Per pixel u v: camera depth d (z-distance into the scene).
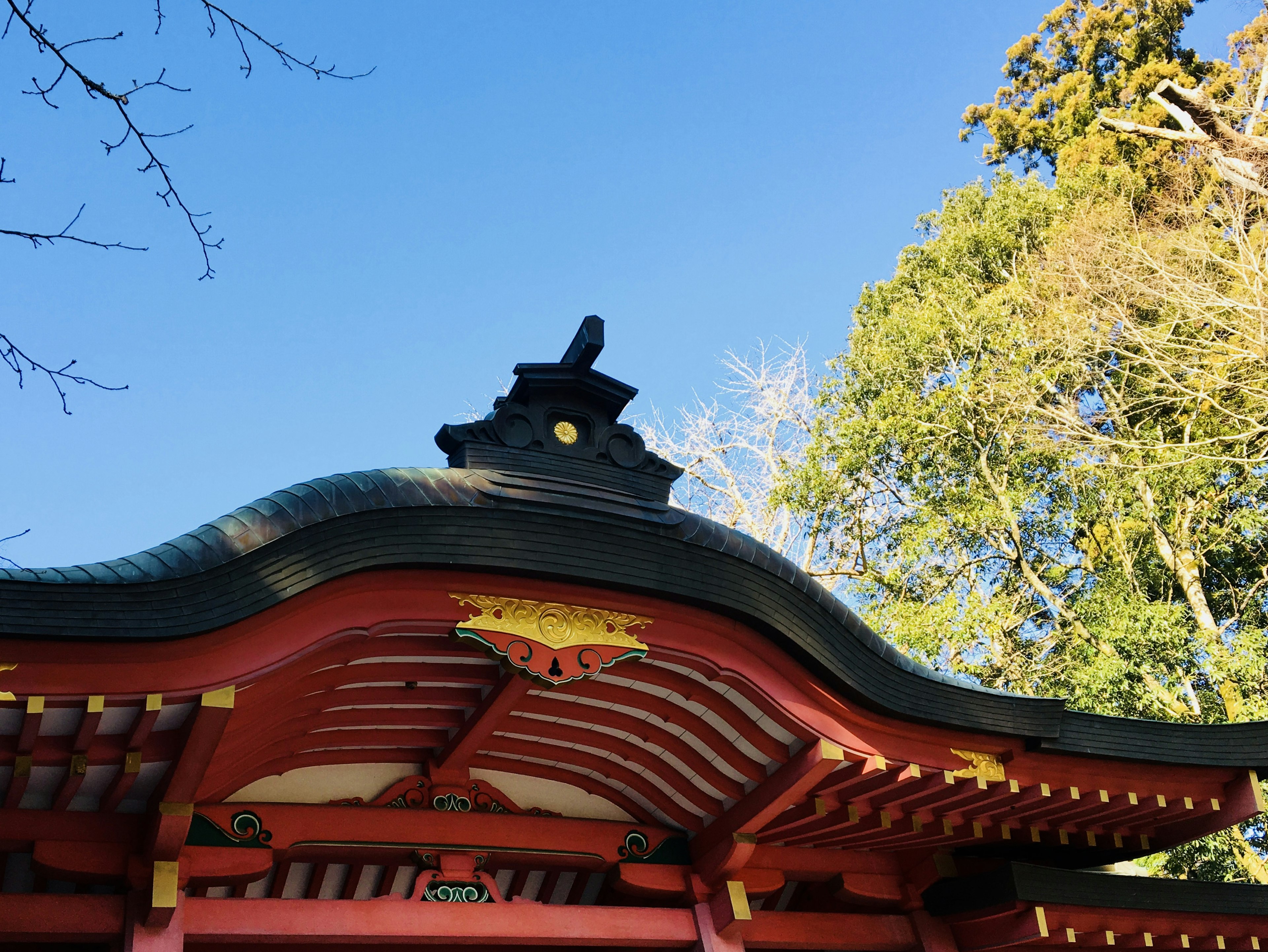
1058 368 22.47
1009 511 20.89
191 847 6.86
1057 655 20.38
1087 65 32.62
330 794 7.64
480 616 6.57
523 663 6.56
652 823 8.68
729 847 8.14
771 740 7.73
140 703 5.53
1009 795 8.18
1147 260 22.28
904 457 22.92
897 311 25.81
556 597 6.79
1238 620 20.61
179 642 5.59
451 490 6.54
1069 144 30.83
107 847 6.39
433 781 7.92
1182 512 20.94
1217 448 21.02
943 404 22.61
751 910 8.93
